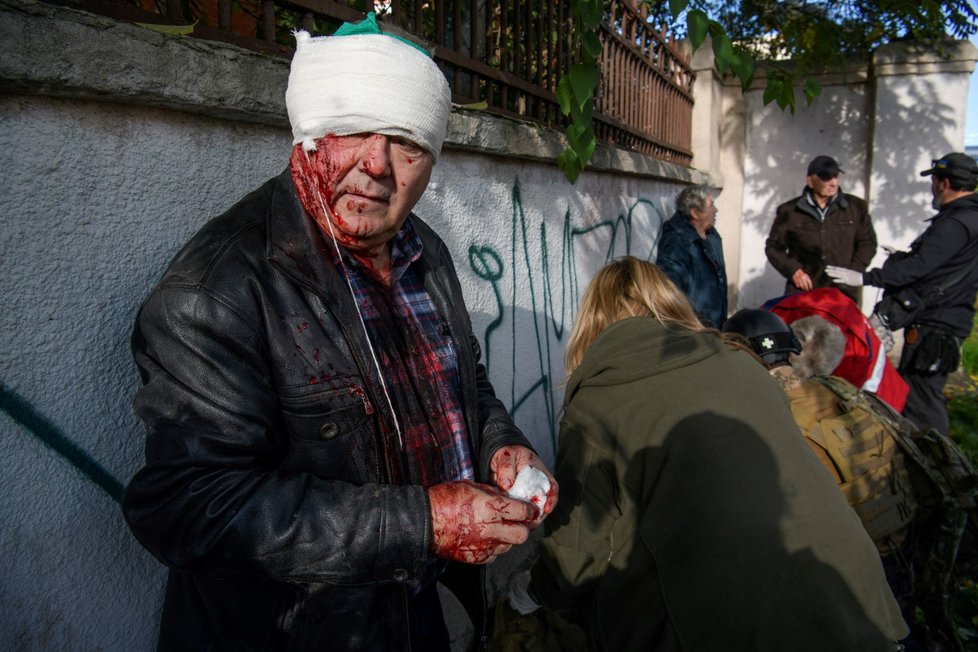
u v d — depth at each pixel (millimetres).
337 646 1105
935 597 1951
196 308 954
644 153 4270
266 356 1009
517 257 2588
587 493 1562
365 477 1085
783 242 4969
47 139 1014
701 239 4082
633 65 3941
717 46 2693
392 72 1002
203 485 917
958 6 5273
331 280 1088
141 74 1080
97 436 1133
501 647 1947
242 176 1385
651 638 1485
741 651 1337
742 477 1396
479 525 995
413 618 1279
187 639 1140
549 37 2758
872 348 2688
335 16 1615
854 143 6109
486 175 2320
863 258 4801
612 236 3684
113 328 1143
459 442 1282
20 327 1002
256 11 1944
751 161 6469
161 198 1208
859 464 1837
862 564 1377
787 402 1629
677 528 1406
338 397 1051
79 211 1069
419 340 1268
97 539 1151
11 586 1021
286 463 1055
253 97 1302
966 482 1891
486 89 2502
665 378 1539
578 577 1563
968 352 5961
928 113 5672
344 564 945
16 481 1018
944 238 3463
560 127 2895
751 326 2049
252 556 923
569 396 1720
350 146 1021
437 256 1407
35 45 929
